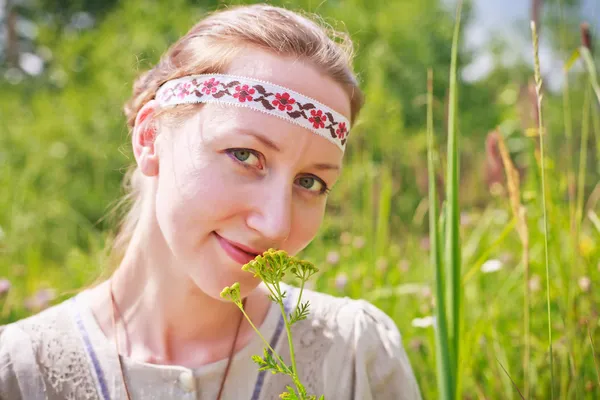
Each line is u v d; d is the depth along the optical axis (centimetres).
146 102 113
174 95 103
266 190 96
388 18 771
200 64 102
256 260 84
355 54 129
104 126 602
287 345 115
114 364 107
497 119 728
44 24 831
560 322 176
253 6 114
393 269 238
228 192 95
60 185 570
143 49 612
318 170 102
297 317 87
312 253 264
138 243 112
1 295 201
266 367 87
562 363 152
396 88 735
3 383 104
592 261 175
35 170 530
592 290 164
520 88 174
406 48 774
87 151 595
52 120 613
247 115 96
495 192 173
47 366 107
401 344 128
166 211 100
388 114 538
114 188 587
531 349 171
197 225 97
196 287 107
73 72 706
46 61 895
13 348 107
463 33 895
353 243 246
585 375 152
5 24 1019
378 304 205
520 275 207
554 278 177
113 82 612
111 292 114
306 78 100
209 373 108
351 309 125
